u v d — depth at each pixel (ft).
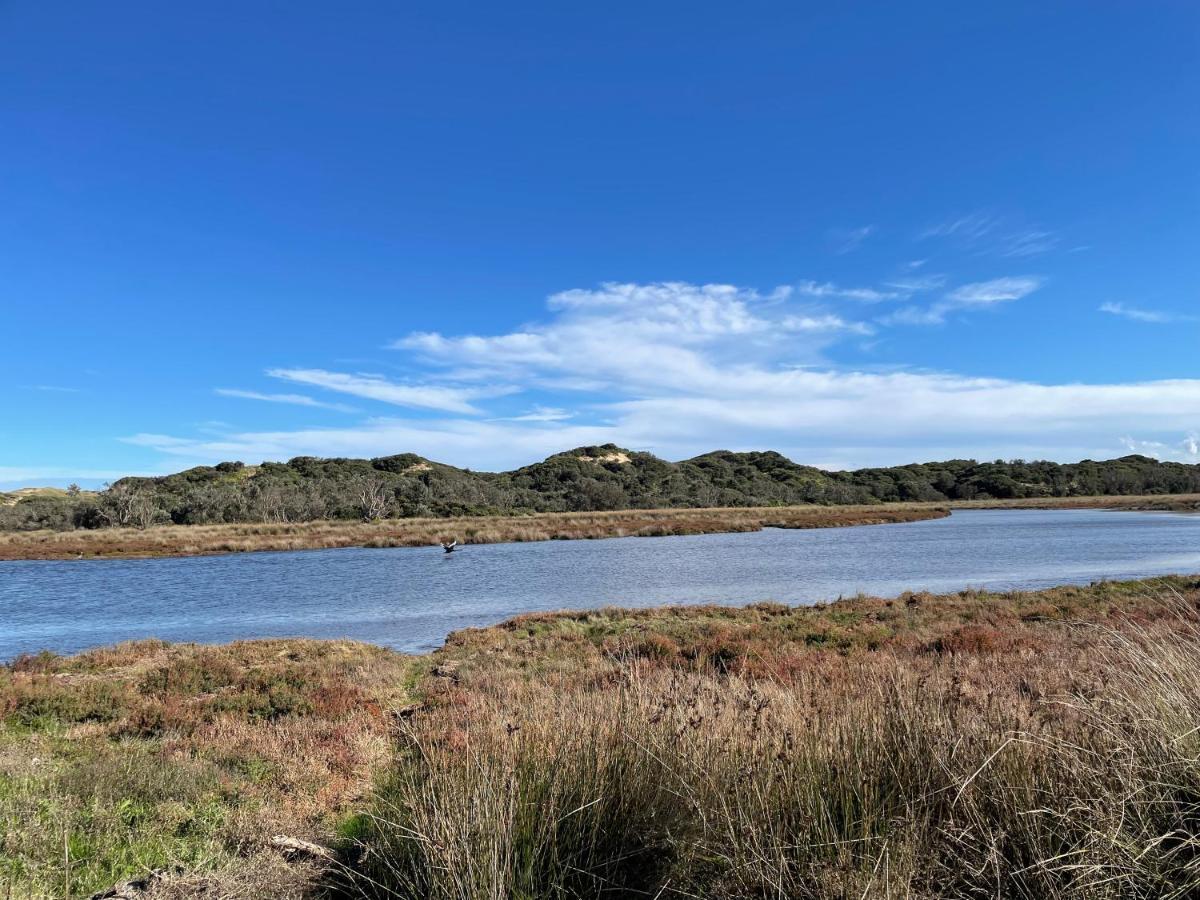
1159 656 14.94
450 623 77.41
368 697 38.45
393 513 292.40
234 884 14.52
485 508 316.60
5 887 14.34
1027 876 11.17
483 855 12.37
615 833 13.57
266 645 56.49
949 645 45.91
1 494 414.21
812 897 11.39
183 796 21.44
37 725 33.68
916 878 11.32
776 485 502.38
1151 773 12.21
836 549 163.22
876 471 599.98
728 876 12.51
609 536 216.74
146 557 160.86
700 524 244.42
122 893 14.20
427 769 16.10
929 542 179.11
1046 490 517.55
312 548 183.93
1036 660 36.01
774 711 17.01
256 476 374.84
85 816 18.75
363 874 14.28
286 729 30.66
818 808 13.00
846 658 42.11
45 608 89.76
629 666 24.11
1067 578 105.09
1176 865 10.87
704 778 13.82
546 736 15.62
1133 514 320.29
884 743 13.92
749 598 91.20
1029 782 12.58
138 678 45.06
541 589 103.60
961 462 625.41
